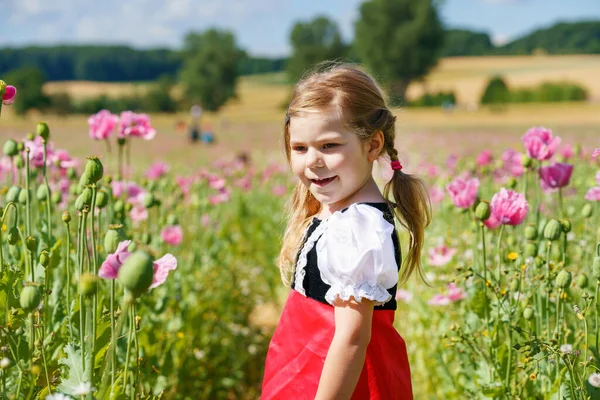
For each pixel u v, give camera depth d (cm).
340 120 214
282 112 8356
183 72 9081
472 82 10200
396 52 7262
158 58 17450
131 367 257
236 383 518
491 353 283
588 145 1306
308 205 257
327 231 207
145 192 424
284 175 1045
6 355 224
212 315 514
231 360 521
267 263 782
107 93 10319
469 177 534
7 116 8962
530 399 277
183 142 3338
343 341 198
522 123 4194
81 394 182
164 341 389
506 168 542
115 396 201
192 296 468
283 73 17862
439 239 460
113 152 1462
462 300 367
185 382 440
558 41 16188
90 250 328
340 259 198
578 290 308
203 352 483
